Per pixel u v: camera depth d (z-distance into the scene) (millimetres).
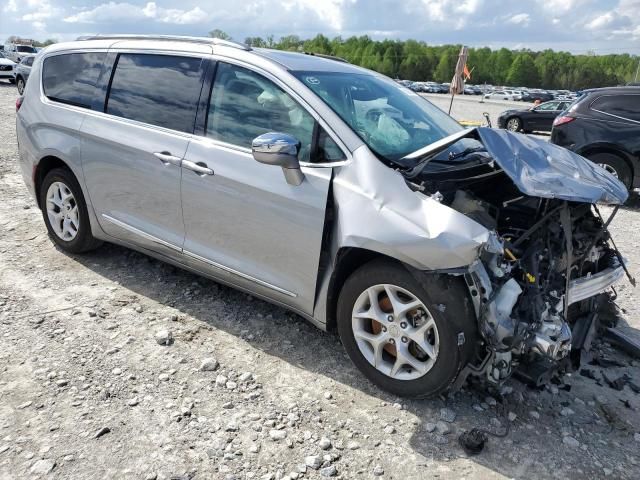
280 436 2773
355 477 2553
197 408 2951
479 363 2889
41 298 4031
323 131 3236
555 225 3297
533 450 2785
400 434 2848
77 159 4348
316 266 3193
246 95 3564
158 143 3838
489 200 3674
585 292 3377
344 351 3582
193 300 4129
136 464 2539
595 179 3322
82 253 4820
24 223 5594
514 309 2855
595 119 8609
